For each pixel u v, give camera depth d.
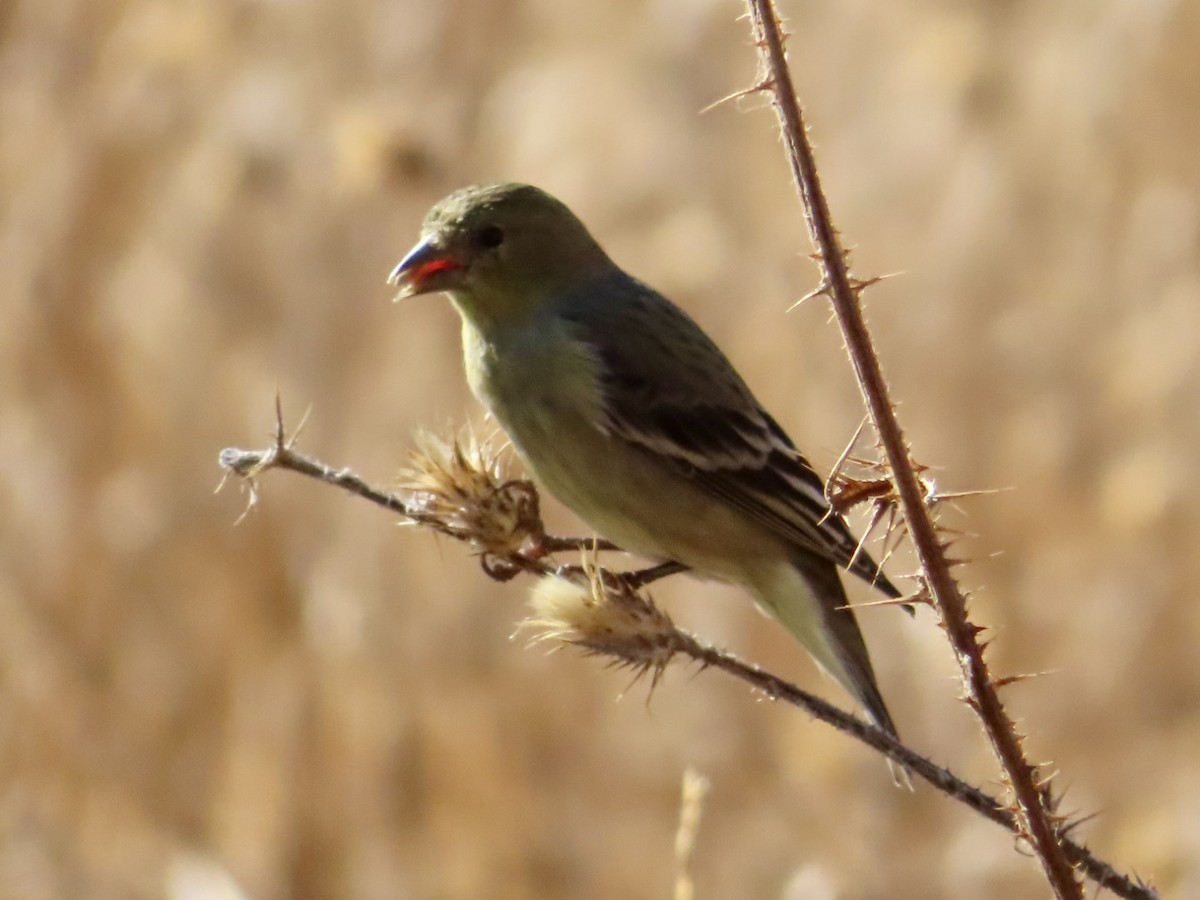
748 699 12.12
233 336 12.76
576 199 13.72
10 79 14.03
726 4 14.42
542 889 11.75
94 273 13.16
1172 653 12.69
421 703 11.89
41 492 12.67
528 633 12.09
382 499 6.43
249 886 11.77
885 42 15.54
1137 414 13.57
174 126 13.48
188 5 14.03
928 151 14.76
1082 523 13.23
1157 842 11.69
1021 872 11.23
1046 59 15.09
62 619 12.51
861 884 11.34
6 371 13.03
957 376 13.74
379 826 11.84
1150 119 14.70
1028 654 12.85
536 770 11.96
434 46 13.80
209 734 12.22
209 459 12.63
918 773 5.50
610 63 14.20
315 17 13.91
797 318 13.03
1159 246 14.05
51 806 12.22
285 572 12.27
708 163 13.78
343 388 12.34
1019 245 14.28
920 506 4.83
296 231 12.78
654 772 11.98
